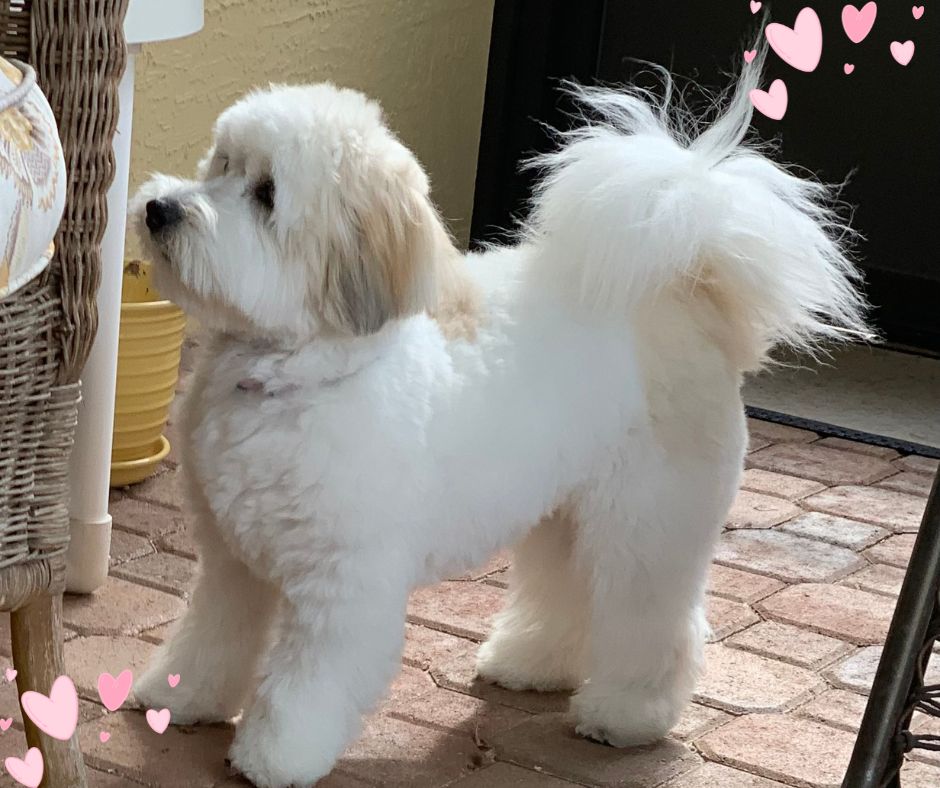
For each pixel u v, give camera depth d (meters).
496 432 1.21
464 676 1.41
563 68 2.48
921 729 1.39
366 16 2.21
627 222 1.24
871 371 2.33
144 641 1.40
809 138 2.37
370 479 1.16
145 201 1.17
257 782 1.20
